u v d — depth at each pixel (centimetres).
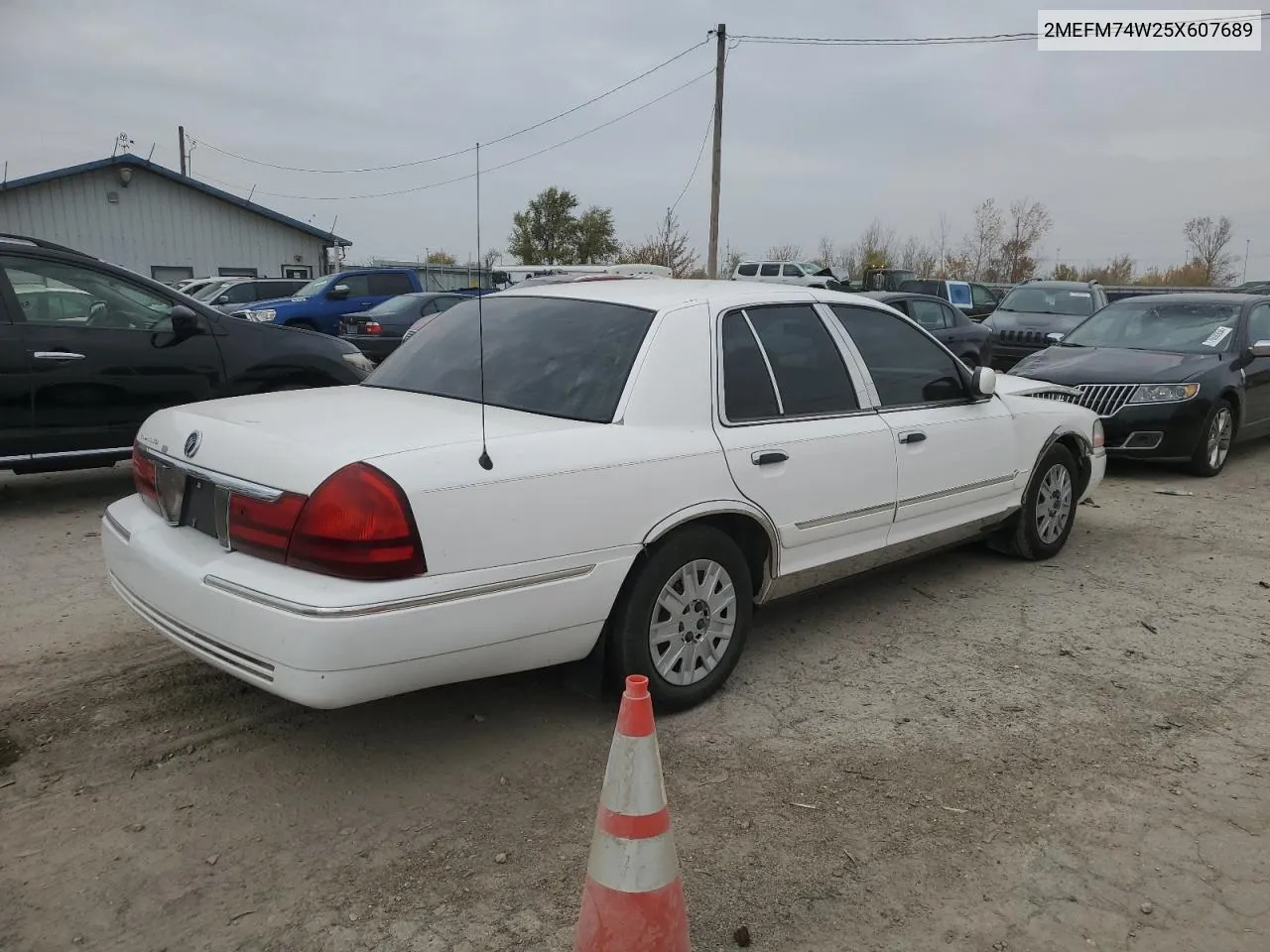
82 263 632
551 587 307
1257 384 891
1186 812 304
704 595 359
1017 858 279
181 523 327
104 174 2916
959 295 2689
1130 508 727
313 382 725
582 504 312
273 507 282
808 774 323
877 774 324
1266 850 285
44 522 614
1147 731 359
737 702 376
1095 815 302
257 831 285
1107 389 839
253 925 245
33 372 604
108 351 632
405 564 275
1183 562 581
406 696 373
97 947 237
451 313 447
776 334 403
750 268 3111
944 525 480
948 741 348
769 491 374
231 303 2039
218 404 362
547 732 347
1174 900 262
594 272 1675
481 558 290
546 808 300
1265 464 920
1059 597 511
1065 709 376
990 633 458
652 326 363
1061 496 573
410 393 384
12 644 413
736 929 246
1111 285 4772
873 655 427
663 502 335
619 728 216
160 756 325
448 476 284
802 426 394
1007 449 512
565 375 360
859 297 462
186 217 3070
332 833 285
